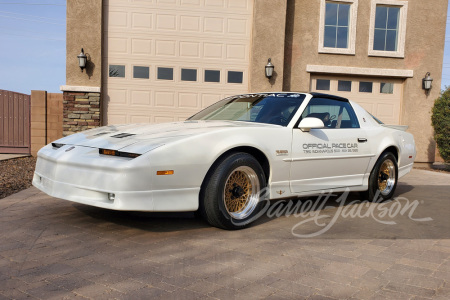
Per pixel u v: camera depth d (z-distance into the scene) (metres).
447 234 3.76
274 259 2.94
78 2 9.37
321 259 2.97
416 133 10.92
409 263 2.93
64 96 9.47
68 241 3.21
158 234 3.47
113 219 3.89
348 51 10.62
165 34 10.03
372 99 10.96
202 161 3.34
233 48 10.25
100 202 3.14
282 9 9.96
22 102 10.12
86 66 9.48
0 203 4.52
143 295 2.28
